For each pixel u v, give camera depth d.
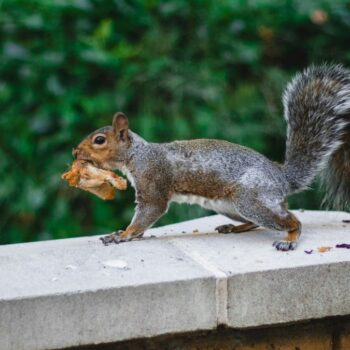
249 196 6.02
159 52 10.94
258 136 11.09
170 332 4.91
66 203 10.32
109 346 4.89
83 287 4.71
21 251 5.84
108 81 10.79
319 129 6.45
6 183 10.36
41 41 10.52
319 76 6.65
